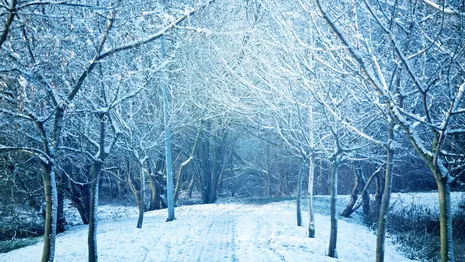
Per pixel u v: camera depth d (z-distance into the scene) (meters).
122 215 30.06
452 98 6.04
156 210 29.72
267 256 11.98
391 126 8.95
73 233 20.23
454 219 17.80
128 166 23.52
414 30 7.87
